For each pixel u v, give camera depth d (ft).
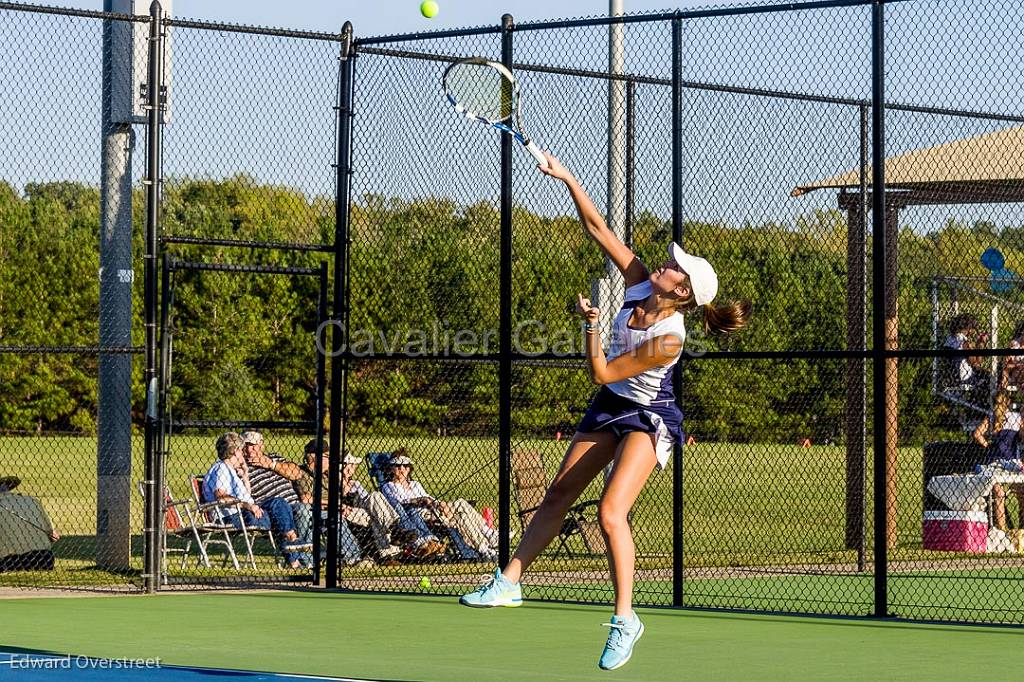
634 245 58.49
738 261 62.18
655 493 94.07
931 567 60.90
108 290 55.83
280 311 96.78
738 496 91.56
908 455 96.22
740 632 41.88
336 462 51.78
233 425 51.39
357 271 55.62
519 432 75.66
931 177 62.69
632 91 53.57
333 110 51.67
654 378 30.78
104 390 55.98
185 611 45.37
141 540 65.41
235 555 61.98
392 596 49.55
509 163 49.42
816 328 63.98
